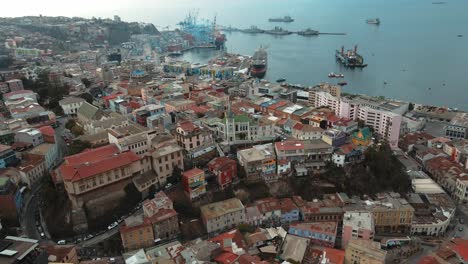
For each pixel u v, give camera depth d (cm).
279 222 15350
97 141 18162
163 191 15700
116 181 15038
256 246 13625
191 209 15125
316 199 16362
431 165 19475
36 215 14612
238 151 17900
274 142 19600
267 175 17088
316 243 13975
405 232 15150
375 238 14675
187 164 17288
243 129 19525
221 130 19988
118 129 18412
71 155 16950
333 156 17850
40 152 17612
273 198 16212
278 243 13738
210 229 14312
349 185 17012
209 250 12262
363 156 18325
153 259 11981
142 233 13250
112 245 13250
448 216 15438
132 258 11831
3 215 14088
